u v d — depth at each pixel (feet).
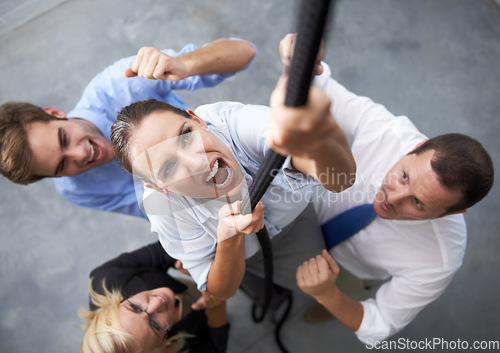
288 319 7.14
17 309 7.32
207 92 7.92
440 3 8.93
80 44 9.06
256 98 8.14
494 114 8.05
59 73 8.84
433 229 4.19
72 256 7.59
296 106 1.13
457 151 3.32
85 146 4.65
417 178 3.52
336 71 8.49
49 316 7.27
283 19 8.90
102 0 9.39
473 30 8.71
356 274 5.19
